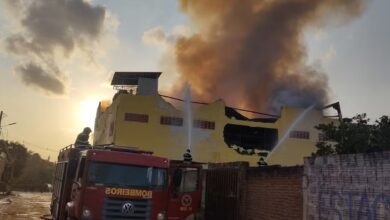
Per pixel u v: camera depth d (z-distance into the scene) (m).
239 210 13.58
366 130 12.09
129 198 10.62
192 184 12.98
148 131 26.66
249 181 13.48
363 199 7.82
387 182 7.25
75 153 12.38
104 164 10.74
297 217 10.29
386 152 7.35
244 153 28.94
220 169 15.75
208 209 16.58
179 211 12.63
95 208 10.31
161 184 11.09
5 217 20.83
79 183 10.70
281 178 11.31
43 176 90.00
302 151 29.55
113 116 27.56
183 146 27.27
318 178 9.38
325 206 9.02
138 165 11.02
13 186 67.50
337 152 12.31
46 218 17.34
